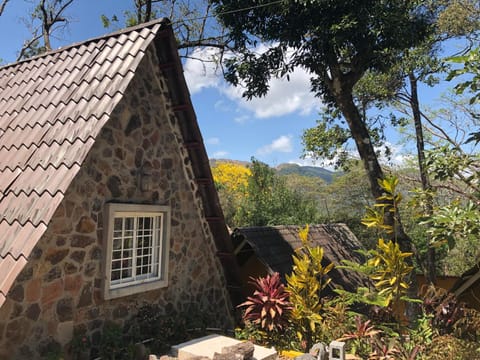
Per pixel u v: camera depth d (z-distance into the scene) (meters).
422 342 6.81
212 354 6.47
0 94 7.36
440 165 6.17
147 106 7.49
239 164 34.03
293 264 11.09
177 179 8.14
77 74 6.89
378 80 15.59
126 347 6.12
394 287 6.95
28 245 4.68
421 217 5.89
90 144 5.51
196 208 8.62
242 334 7.81
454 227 5.09
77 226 5.95
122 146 6.86
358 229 22.50
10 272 4.53
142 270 7.35
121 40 7.15
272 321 7.52
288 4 9.38
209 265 8.96
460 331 7.02
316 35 9.78
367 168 10.82
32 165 5.59
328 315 7.91
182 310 8.01
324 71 11.04
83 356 5.82
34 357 5.27
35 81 7.27
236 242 10.55
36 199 5.13
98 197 6.33
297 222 17.92
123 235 6.96
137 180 7.12
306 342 7.37
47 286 5.49
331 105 13.38
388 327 7.43
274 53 10.95
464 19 12.81
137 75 7.31
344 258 14.20
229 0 10.51
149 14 15.39
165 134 7.90
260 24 10.75
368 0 9.24
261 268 10.98
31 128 6.22
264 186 19.31
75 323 5.88
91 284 6.15
